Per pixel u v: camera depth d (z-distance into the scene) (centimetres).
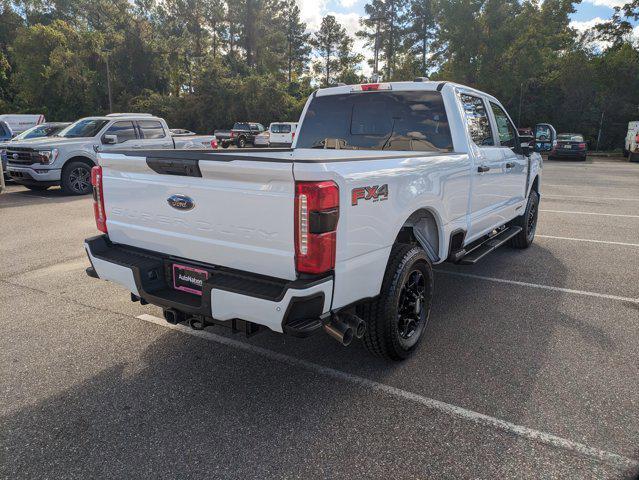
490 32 3891
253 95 5378
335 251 259
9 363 348
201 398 304
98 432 270
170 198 303
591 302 471
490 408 292
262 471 238
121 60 5828
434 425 275
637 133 2488
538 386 316
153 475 236
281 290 261
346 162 269
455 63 4041
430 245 393
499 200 529
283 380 326
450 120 433
